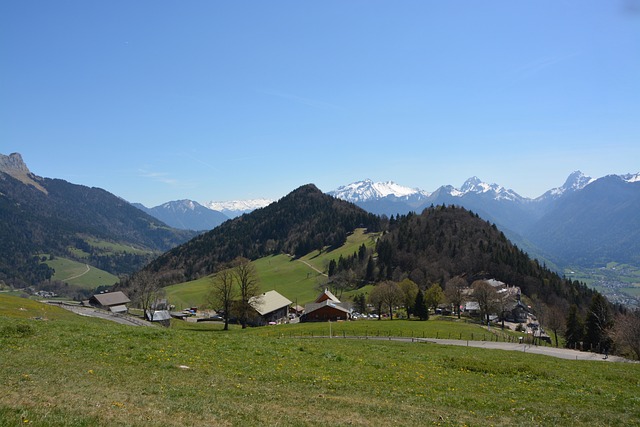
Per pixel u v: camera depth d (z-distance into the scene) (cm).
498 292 15438
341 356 3556
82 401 1753
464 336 8869
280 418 1845
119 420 1576
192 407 1847
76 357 2667
